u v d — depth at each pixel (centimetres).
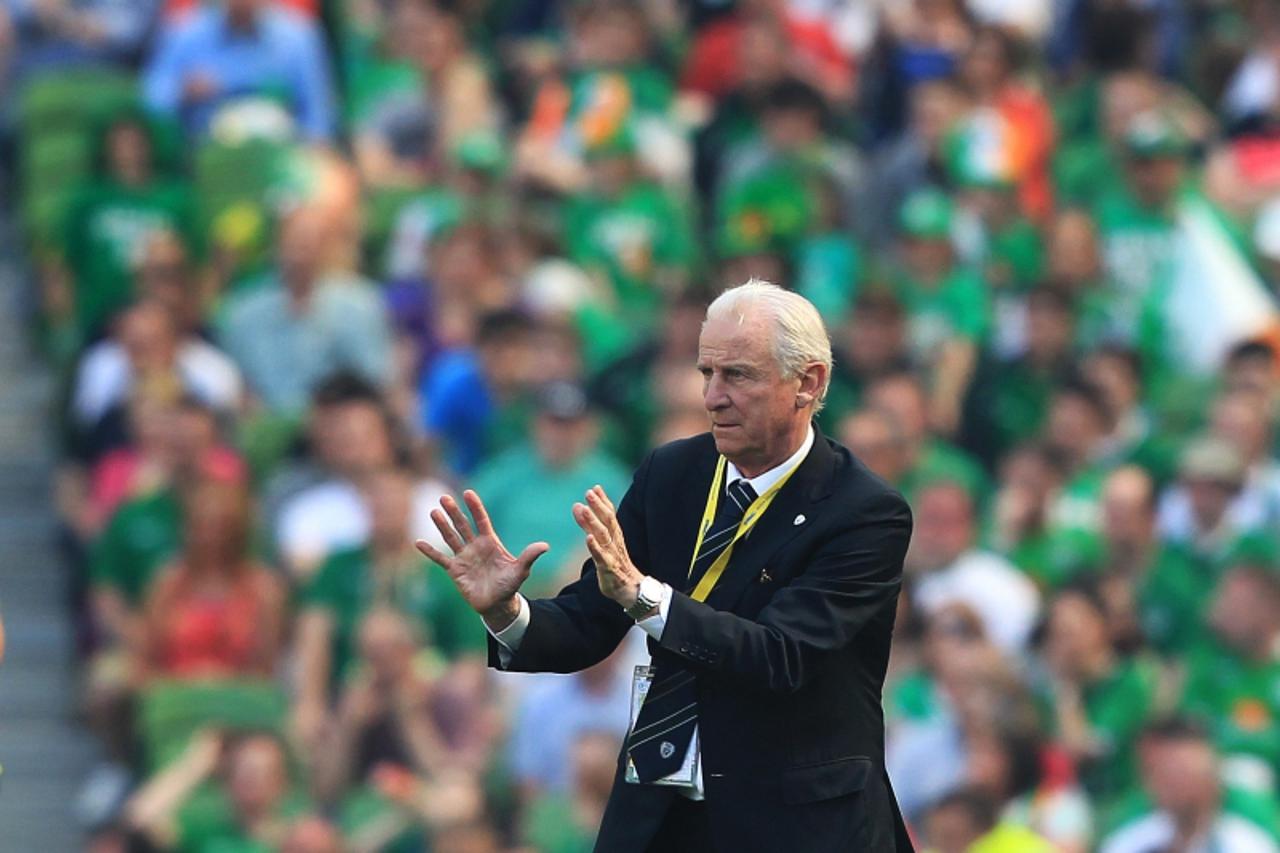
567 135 5550
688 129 5697
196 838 3741
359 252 5144
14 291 5375
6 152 5647
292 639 3991
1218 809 3497
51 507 4769
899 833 1912
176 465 4225
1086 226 5016
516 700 3828
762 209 5169
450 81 5703
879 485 1866
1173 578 4019
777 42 5603
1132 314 5034
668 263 5206
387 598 3978
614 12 5684
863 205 5328
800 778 1844
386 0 6106
